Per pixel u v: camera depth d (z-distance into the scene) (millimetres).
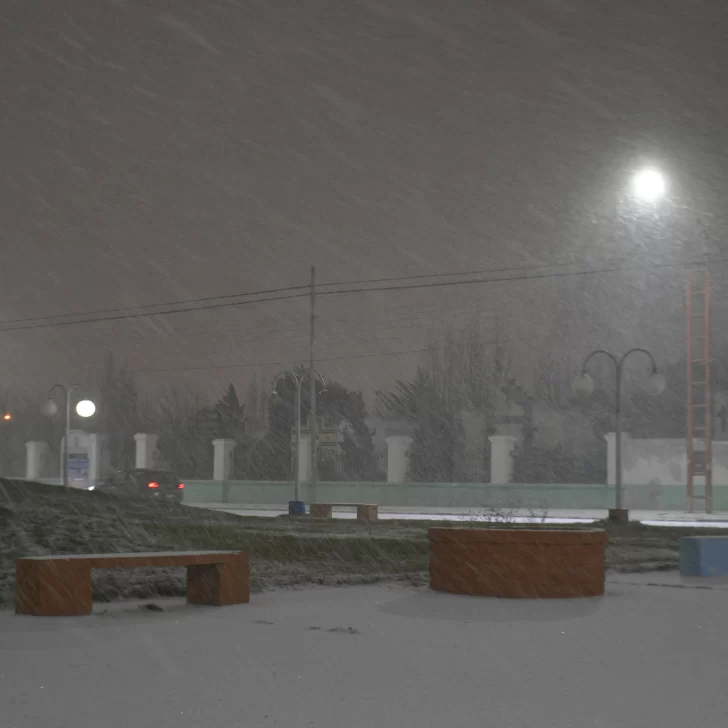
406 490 50281
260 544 16875
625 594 12281
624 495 45875
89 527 15539
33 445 60469
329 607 10891
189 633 8859
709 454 42062
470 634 8938
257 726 5543
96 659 7504
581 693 6418
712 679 6891
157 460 58312
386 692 6422
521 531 11898
